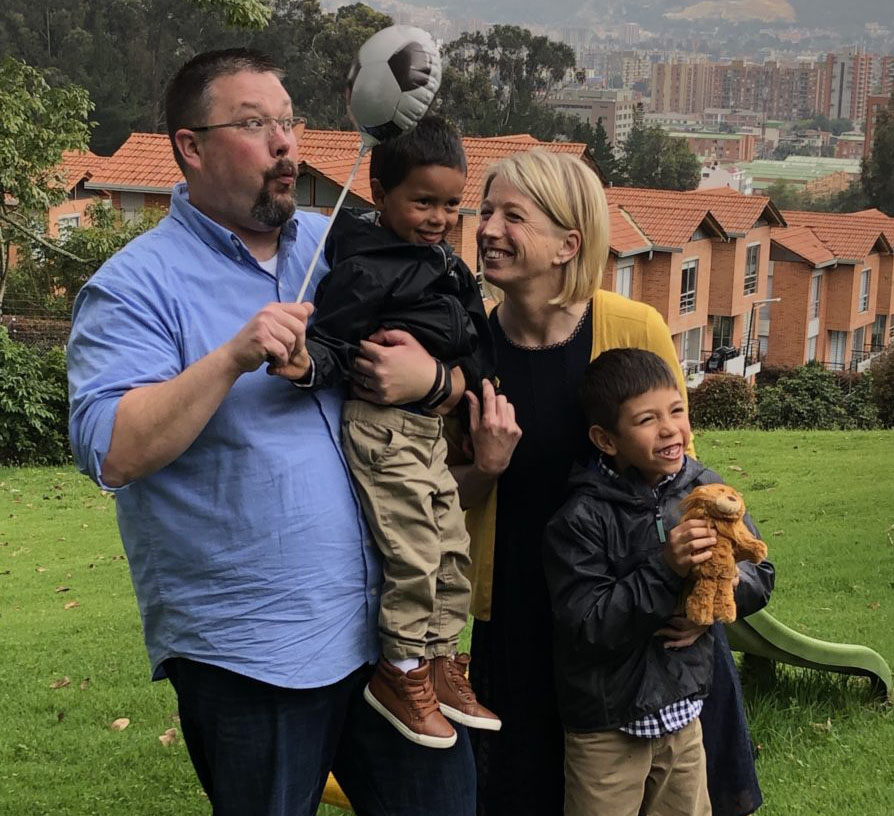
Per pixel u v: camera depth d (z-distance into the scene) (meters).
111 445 2.35
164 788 4.87
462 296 2.95
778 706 5.11
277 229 2.72
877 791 4.32
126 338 2.46
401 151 2.79
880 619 6.95
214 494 2.51
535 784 3.26
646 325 3.18
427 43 2.67
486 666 3.28
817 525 10.00
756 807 3.28
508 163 3.05
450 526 2.74
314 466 2.57
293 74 61.25
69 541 11.41
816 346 44.94
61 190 20.59
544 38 78.31
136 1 63.72
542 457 3.17
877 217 47.25
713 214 36.81
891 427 23.30
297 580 2.54
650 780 3.10
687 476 3.03
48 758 5.26
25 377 16.88
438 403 2.71
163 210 28.81
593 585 2.93
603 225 3.04
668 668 3.00
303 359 2.45
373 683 2.67
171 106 2.59
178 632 2.58
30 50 60.22
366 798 2.82
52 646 7.36
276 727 2.56
